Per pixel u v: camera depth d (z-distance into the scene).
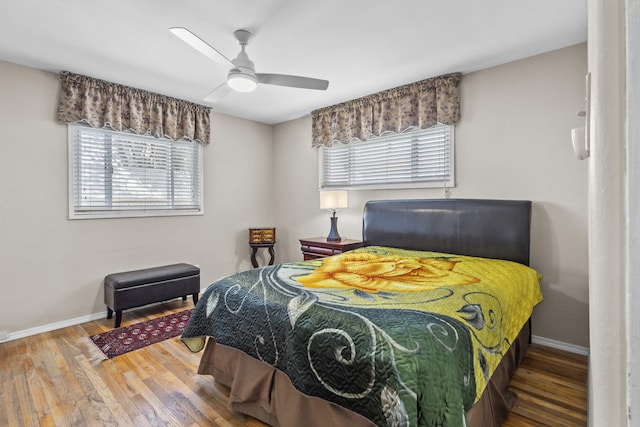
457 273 2.20
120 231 3.53
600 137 0.34
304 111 4.41
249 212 4.75
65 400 1.99
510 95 2.89
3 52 2.68
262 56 2.79
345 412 1.38
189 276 3.70
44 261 3.04
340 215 4.22
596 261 0.39
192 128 4.00
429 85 3.27
